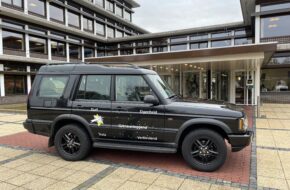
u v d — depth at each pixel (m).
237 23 22.22
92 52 30.30
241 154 5.18
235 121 4.07
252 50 9.82
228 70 15.59
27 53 21.38
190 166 4.37
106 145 4.69
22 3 21.33
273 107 13.77
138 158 5.00
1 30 19.12
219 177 4.02
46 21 22.67
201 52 10.81
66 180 3.96
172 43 26.25
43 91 5.16
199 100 5.03
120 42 30.39
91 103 4.76
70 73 5.03
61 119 4.93
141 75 4.60
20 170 4.41
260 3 16.72
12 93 20.20
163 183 3.81
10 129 8.13
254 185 3.73
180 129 4.25
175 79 16.98
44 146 6.02
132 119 4.49
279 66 16.97
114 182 3.87
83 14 28.98
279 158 4.93
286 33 16.31
